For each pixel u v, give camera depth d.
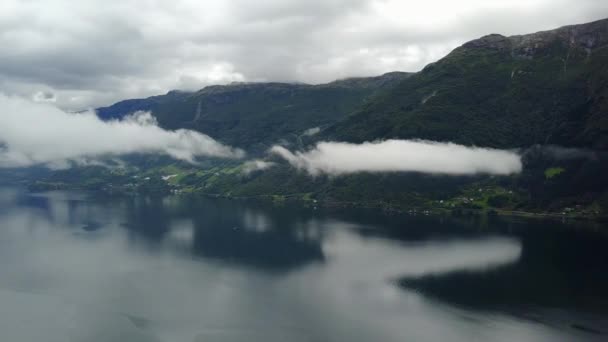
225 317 158.88
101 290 184.75
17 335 143.50
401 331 148.75
